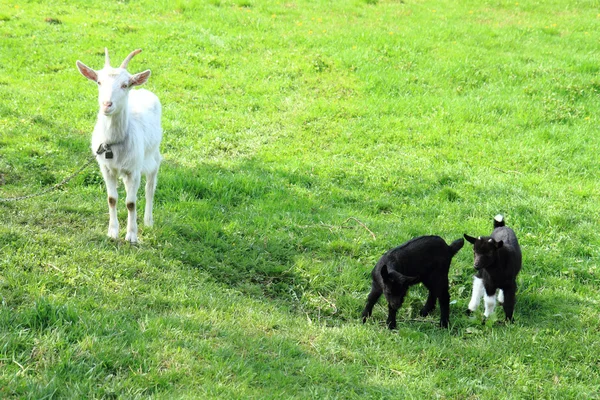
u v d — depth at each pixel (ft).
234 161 36.86
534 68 52.26
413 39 57.31
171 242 26.12
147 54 50.55
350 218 30.14
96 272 22.24
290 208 30.96
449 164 38.04
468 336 22.50
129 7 61.16
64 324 18.43
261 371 18.24
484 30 61.98
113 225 25.38
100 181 31.40
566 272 26.86
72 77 46.01
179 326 19.65
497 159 39.04
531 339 21.80
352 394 18.04
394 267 21.97
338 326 22.50
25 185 29.55
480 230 30.04
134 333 18.76
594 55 56.75
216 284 23.62
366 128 42.11
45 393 15.78
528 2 73.46
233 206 31.01
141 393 16.49
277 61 51.01
